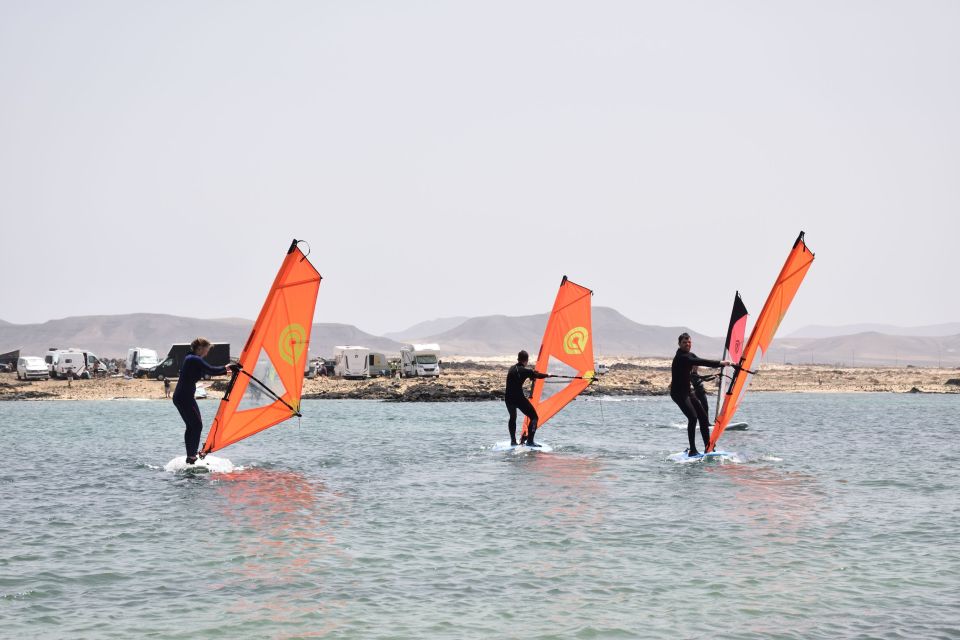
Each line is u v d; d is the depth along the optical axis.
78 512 15.21
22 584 10.81
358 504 16.08
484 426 36.66
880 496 17.05
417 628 9.38
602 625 9.49
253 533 13.59
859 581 11.05
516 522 14.45
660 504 16.08
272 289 20.48
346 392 66.44
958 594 10.53
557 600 10.33
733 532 13.72
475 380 80.44
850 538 13.31
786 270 21.42
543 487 18.08
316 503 16.16
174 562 11.86
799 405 61.69
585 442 28.19
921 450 26.14
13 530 13.76
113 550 12.49
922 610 9.95
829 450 26.03
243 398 20.91
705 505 15.98
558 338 26.20
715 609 10.01
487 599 10.35
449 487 18.08
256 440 29.20
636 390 77.69
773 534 13.59
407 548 12.67
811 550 12.59
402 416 44.56
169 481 18.86
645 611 9.95
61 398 66.31
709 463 22.05
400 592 10.60
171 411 50.56
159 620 9.55
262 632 9.20
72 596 10.36
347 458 23.42
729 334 26.83
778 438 30.55
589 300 26.09
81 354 81.50
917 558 12.12
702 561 11.98
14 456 23.95
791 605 10.14
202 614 9.75
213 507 15.70
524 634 9.23
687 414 22.81
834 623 9.55
